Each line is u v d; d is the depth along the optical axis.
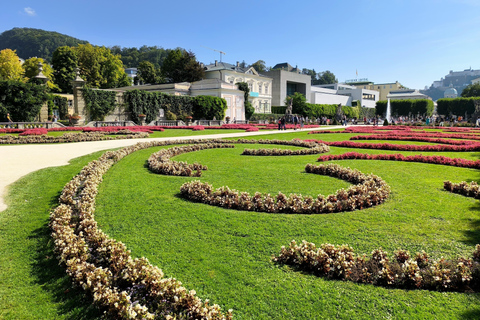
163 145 18.08
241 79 72.62
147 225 5.70
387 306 3.53
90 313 3.46
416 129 34.09
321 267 4.16
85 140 19.77
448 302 3.61
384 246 4.90
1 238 5.30
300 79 90.19
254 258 4.54
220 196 7.06
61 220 5.29
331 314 3.39
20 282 4.06
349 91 107.12
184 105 46.81
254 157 13.79
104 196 7.44
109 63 74.00
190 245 4.92
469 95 108.69
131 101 40.44
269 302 3.59
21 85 30.61
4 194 7.68
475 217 6.09
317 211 6.40
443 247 4.88
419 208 6.62
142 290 3.65
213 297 3.66
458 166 11.61
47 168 10.66
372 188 7.45
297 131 32.78
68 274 3.97
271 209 6.43
